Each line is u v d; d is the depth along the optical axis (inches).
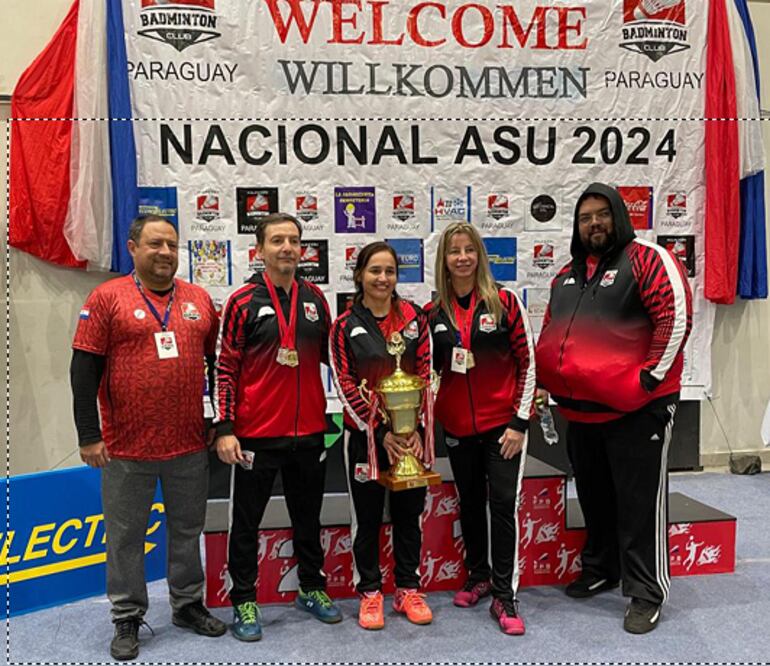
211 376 104.7
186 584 103.7
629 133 175.3
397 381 99.5
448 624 105.2
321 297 106.6
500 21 168.9
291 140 164.7
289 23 162.2
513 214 173.0
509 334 104.2
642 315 101.1
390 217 169.3
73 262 160.1
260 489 101.5
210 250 163.9
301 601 110.0
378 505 104.3
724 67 175.0
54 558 114.7
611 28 172.7
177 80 159.8
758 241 181.9
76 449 167.3
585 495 115.6
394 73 166.6
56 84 154.4
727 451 193.0
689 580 122.1
